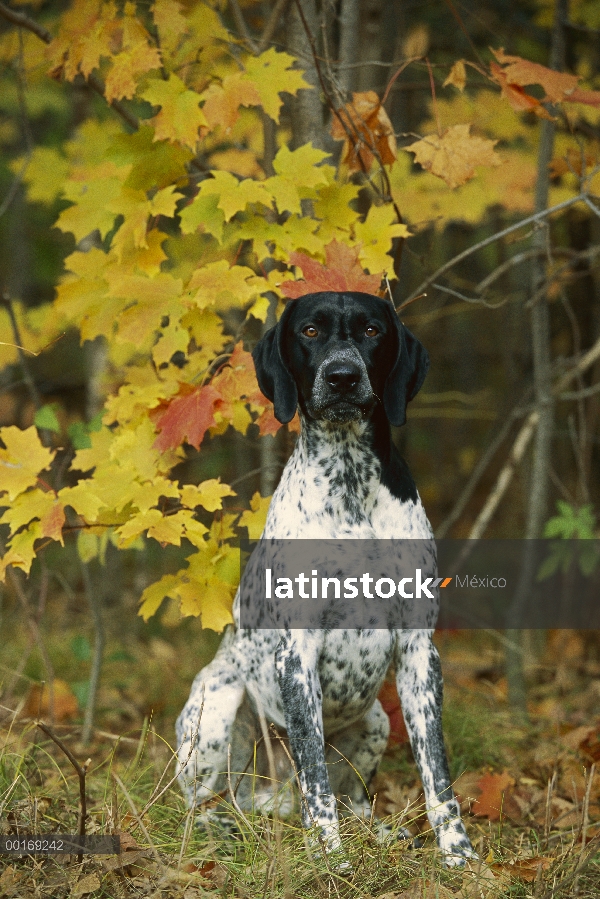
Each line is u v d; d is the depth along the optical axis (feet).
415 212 17.52
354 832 10.36
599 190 17.60
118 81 12.56
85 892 9.04
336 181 14.29
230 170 15.75
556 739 15.55
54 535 11.65
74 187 13.39
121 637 22.70
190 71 14.02
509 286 26.03
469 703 17.21
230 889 9.39
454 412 23.03
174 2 12.87
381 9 17.81
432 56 22.84
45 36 14.29
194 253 15.53
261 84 12.44
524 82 12.54
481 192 17.78
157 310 12.56
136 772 13.08
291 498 11.21
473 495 32.42
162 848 10.19
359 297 11.20
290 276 12.78
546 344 17.75
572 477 25.45
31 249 33.55
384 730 12.10
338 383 10.48
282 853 9.47
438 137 12.83
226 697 12.03
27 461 12.17
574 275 17.89
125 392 13.29
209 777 11.96
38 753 14.30
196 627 22.72
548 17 19.58
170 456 12.73
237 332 14.01
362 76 17.26
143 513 11.99
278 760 12.36
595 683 18.97
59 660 20.15
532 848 11.16
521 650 17.79
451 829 10.34
